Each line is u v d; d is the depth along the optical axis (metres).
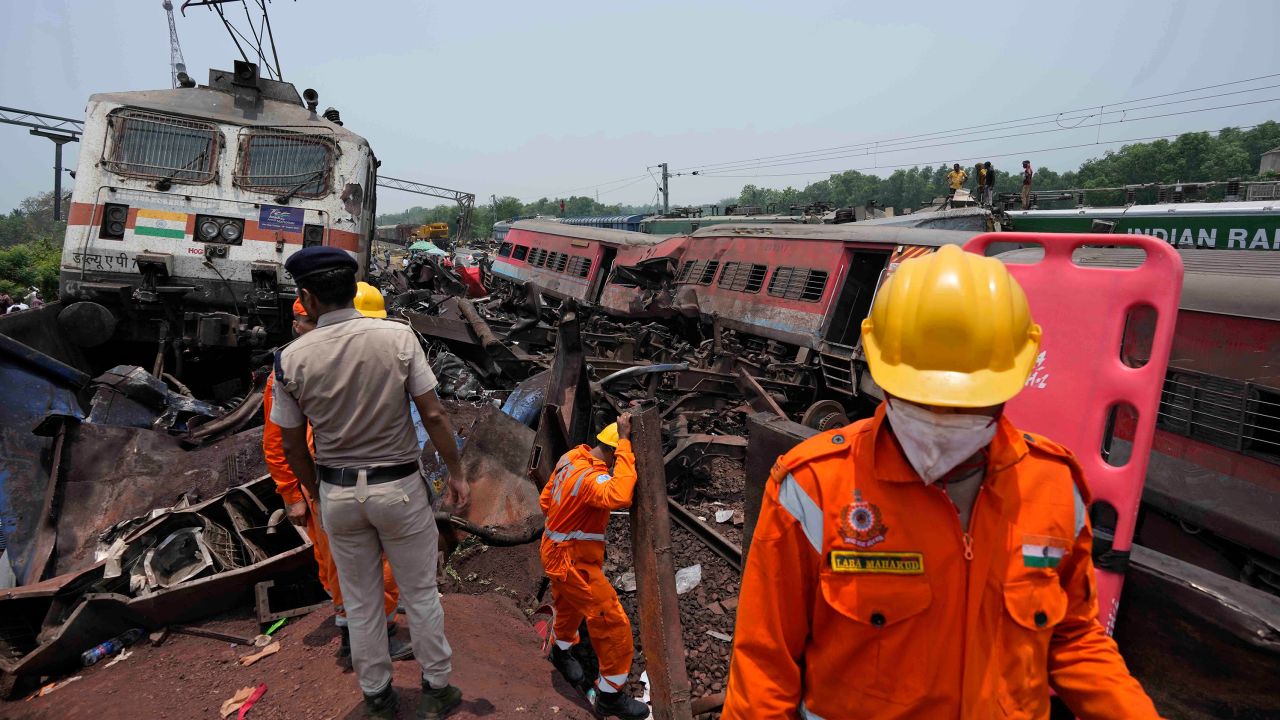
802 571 1.57
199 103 8.41
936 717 1.49
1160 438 4.90
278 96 8.90
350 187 8.48
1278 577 4.19
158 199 7.84
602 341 11.45
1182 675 2.21
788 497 1.56
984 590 1.46
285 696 3.27
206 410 6.71
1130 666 2.36
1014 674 1.46
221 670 3.64
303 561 4.26
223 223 7.99
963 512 1.52
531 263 21.66
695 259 13.93
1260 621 1.98
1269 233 14.59
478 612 4.42
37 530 4.76
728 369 9.33
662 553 3.36
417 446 2.87
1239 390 4.37
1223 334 4.50
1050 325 2.61
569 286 18.66
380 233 80.94
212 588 4.07
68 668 3.85
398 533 2.78
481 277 26.34
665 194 55.38
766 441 3.83
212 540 4.46
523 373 10.70
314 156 8.41
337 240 8.37
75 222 7.59
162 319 7.73
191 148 8.05
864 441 1.52
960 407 1.36
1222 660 2.09
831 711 1.58
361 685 2.91
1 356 5.21
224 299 7.98
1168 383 4.86
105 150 7.77
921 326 1.42
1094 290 2.47
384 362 2.69
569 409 5.86
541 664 4.07
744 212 27.95
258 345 7.79
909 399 1.38
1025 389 2.66
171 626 4.09
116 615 3.92
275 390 2.74
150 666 3.72
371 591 2.88
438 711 2.97
